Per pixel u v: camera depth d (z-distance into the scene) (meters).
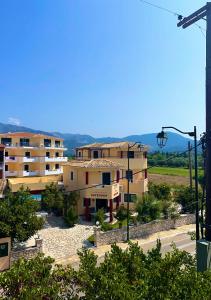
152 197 39.03
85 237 32.53
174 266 8.45
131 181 44.59
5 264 24.48
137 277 8.31
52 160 62.56
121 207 39.31
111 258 8.90
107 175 39.72
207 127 10.51
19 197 29.00
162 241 32.78
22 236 26.31
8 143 60.84
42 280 8.10
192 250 29.56
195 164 13.95
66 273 8.39
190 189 44.38
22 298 7.32
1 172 51.38
